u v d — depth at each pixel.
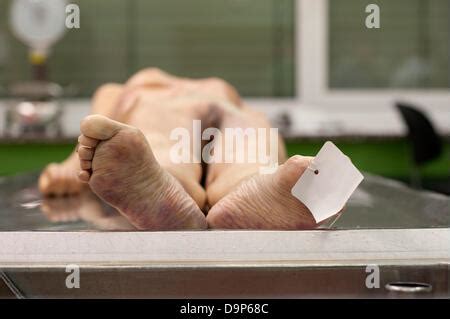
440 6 2.84
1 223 1.03
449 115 2.84
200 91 1.32
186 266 0.73
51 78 2.76
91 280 0.73
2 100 2.74
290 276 0.73
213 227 0.87
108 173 0.80
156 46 2.84
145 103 1.21
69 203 1.29
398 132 2.35
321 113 2.83
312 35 2.86
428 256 0.76
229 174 0.98
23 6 2.26
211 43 2.86
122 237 0.77
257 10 2.86
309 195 0.79
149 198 0.83
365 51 2.86
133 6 2.81
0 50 2.76
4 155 2.27
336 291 0.74
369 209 1.12
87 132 0.77
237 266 0.73
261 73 2.89
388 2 2.83
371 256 0.76
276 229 0.83
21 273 0.73
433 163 2.54
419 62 2.87
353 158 2.37
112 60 2.82
